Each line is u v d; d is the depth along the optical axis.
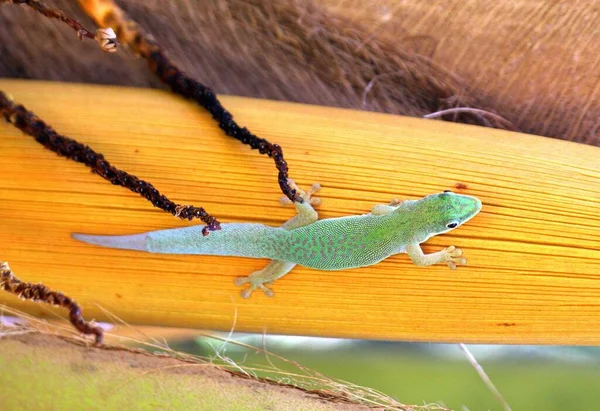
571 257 0.44
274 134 0.44
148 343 0.43
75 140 0.43
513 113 0.46
